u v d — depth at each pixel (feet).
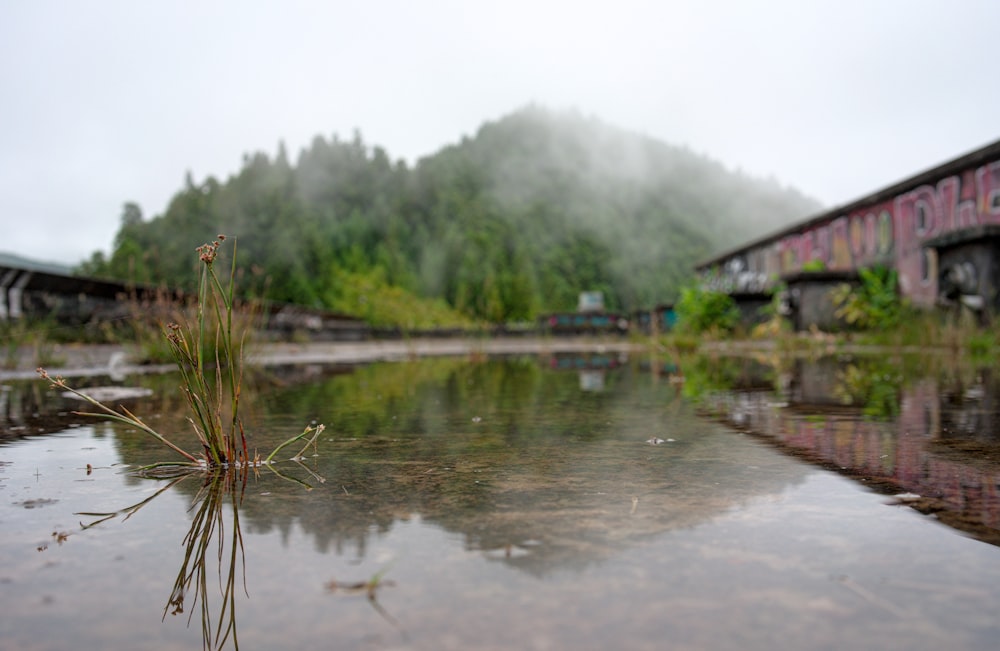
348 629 2.56
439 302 309.01
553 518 4.10
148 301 24.67
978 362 21.77
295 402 11.40
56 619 2.68
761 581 3.05
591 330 102.32
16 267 30.35
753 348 39.50
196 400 5.89
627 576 3.11
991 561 3.31
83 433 7.84
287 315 60.44
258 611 2.74
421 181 524.93
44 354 21.86
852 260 56.03
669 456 6.21
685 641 2.44
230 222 287.07
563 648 2.38
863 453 6.30
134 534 3.83
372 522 4.04
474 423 8.61
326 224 436.35
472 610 2.73
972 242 37.88
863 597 2.86
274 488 4.99
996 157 39.58
